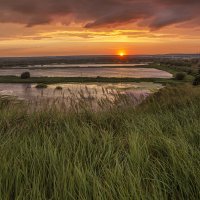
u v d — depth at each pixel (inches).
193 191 122.8
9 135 196.4
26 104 302.2
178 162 140.6
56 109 282.8
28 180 127.6
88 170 133.7
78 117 271.9
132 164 143.7
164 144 175.9
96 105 297.0
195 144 179.0
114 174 130.5
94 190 115.3
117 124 260.7
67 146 169.6
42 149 160.2
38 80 3759.8
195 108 298.0
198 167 136.8
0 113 274.5
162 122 251.0
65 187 116.6
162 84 3078.2
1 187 120.4
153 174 134.0
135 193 112.0
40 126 239.8
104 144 174.1
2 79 4010.8
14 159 145.9
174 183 128.8
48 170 135.7
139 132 209.9
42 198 115.3
